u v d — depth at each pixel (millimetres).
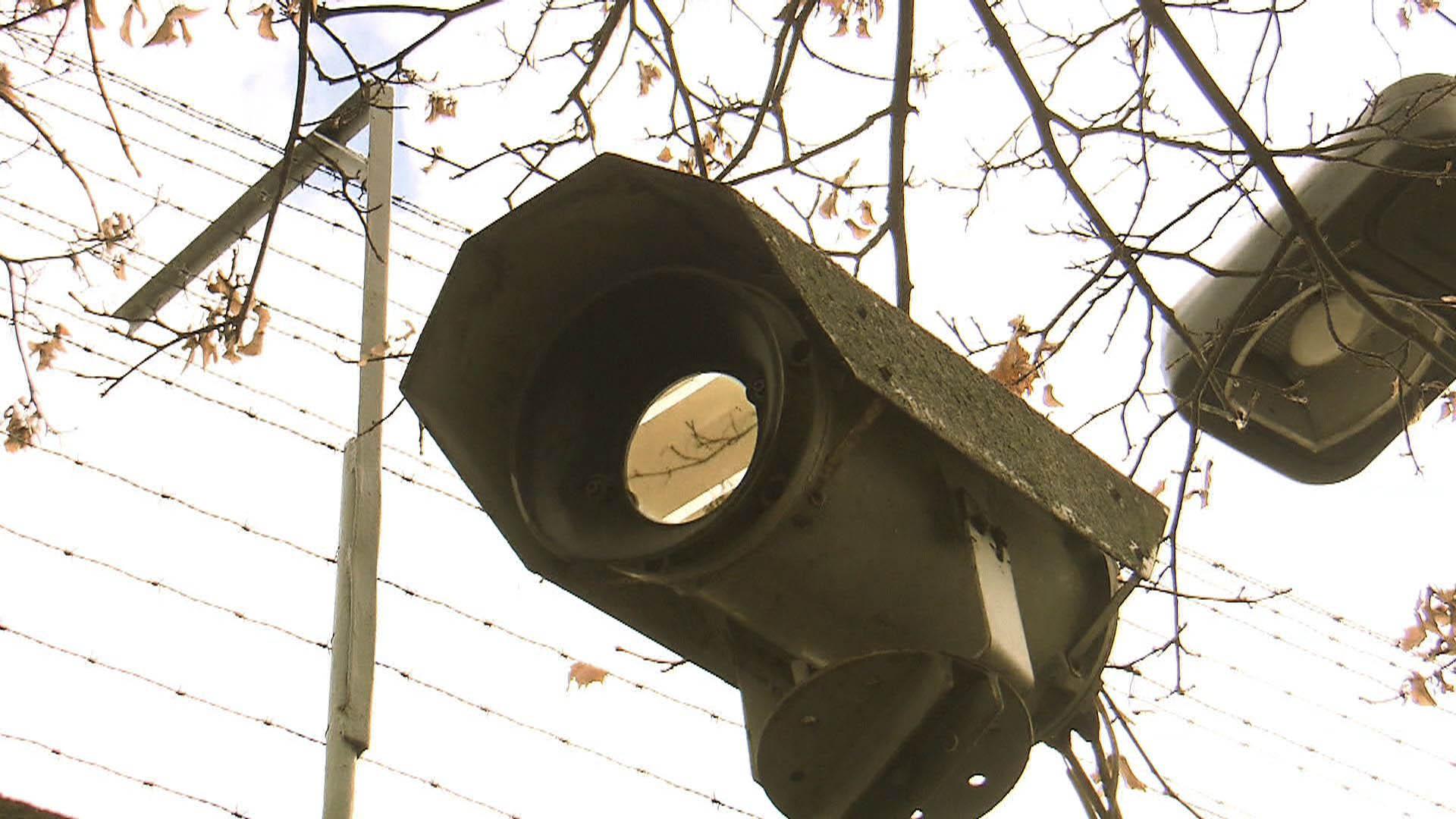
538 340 2055
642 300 2000
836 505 1883
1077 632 2135
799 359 1869
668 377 1984
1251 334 3123
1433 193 2887
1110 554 2094
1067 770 2176
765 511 1832
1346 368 3170
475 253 2002
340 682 3238
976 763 1850
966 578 1946
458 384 2045
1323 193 2971
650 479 1962
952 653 1935
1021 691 1947
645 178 1929
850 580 1918
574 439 1995
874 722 1859
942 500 1963
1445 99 2928
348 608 3344
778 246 1868
